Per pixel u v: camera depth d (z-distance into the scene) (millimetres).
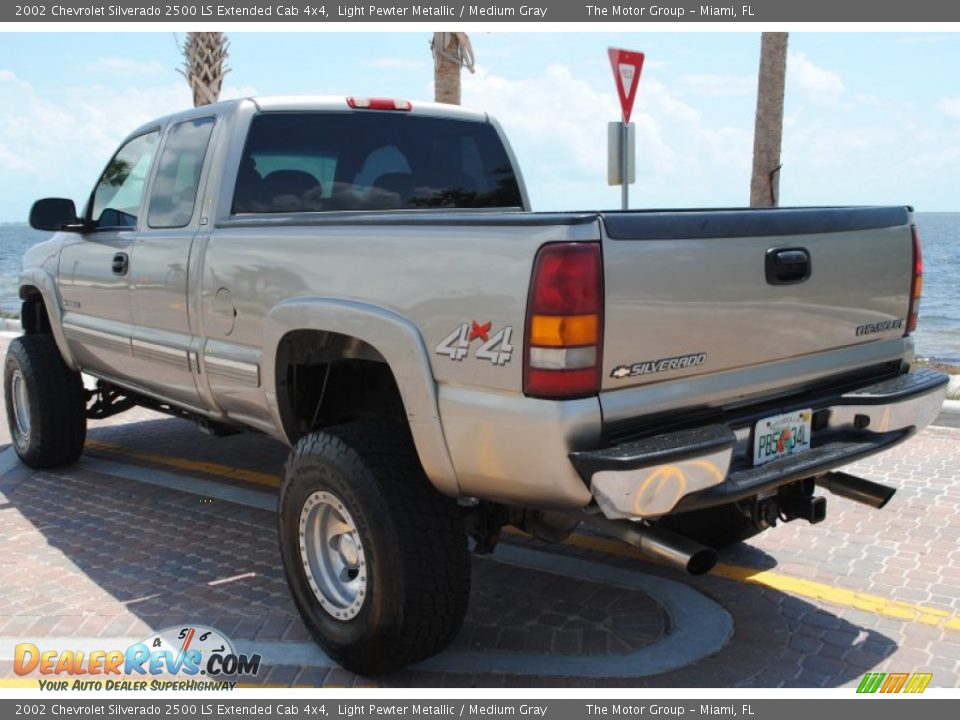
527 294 2676
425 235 2990
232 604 3961
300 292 3477
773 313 3123
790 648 3473
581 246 2621
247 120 4176
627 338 2732
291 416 3742
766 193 9453
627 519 3072
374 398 3824
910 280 3707
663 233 2791
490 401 2783
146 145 4910
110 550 4602
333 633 3281
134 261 4629
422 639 3105
